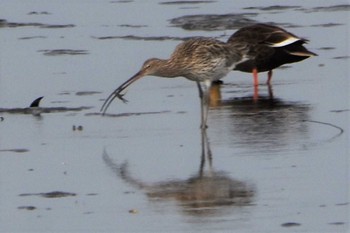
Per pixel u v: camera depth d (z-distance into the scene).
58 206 14.45
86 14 31.72
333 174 15.41
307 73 22.56
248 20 29.03
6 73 23.08
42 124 18.77
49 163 16.38
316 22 28.88
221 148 16.97
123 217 13.98
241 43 20.94
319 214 13.88
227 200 14.51
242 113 19.34
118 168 16.08
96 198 14.74
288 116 18.95
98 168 16.08
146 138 17.73
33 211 14.29
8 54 25.33
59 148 17.19
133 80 19.09
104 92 21.19
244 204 14.32
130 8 32.56
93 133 18.08
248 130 18.06
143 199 14.65
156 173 15.80
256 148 16.89
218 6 32.25
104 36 27.75
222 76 19.52
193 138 17.66
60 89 21.47
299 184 15.03
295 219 13.75
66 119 19.06
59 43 26.78
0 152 17.02
